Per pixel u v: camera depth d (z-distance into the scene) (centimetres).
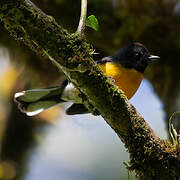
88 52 484
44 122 1213
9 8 444
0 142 1143
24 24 454
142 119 512
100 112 513
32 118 1183
